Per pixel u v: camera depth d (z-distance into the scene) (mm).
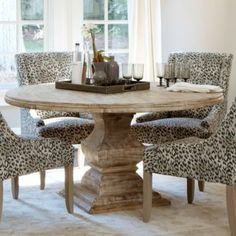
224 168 3191
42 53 4809
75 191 4016
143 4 5777
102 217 3660
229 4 5508
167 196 4152
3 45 5637
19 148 3365
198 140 3525
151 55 5785
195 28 5684
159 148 3414
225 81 4469
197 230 3449
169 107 3301
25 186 4387
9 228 3465
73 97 3484
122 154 3820
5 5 5590
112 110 3225
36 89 3936
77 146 5105
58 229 3451
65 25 5738
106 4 5895
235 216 3234
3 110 5590
